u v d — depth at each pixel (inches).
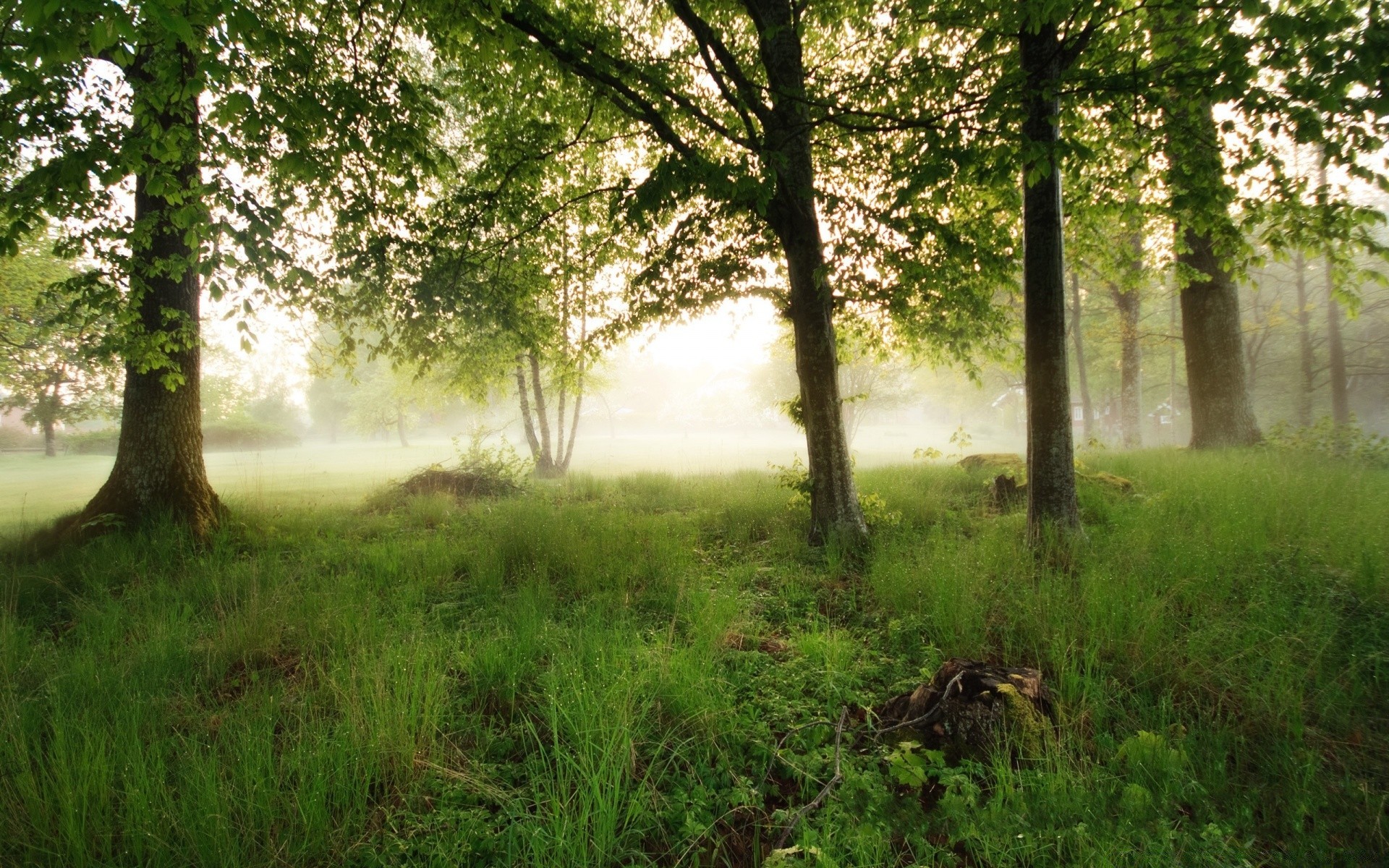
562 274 407.2
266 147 228.5
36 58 139.9
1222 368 478.3
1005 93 196.1
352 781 105.4
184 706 136.4
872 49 306.5
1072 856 84.6
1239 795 98.4
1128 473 382.6
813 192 263.3
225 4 148.6
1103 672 136.3
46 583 243.6
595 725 117.0
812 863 86.4
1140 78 202.8
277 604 198.4
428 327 343.3
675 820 98.2
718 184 217.3
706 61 269.6
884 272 323.6
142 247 267.7
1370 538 191.2
